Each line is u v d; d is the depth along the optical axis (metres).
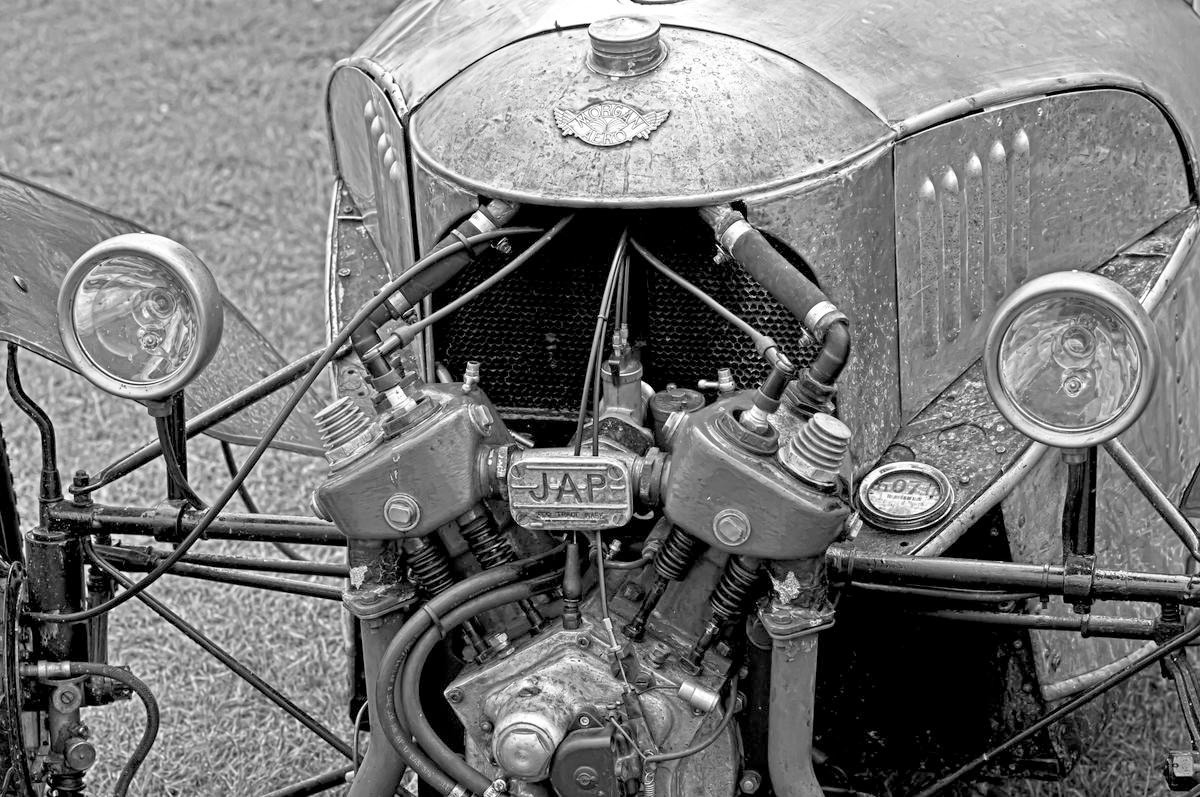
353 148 3.92
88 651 3.39
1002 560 3.42
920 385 3.41
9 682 3.14
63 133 7.50
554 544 3.02
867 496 3.19
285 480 5.33
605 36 3.13
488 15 3.50
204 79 7.91
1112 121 3.54
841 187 3.10
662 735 2.90
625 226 3.03
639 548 3.14
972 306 3.44
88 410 5.66
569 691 2.86
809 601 2.83
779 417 2.81
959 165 3.34
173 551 3.18
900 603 3.38
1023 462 3.20
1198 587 2.99
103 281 2.94
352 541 2.92
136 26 8.42
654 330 3.21
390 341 2.88
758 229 3.04
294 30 8.34
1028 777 3.56
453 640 3.08
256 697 4.45
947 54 3.42
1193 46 4.04
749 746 3.06
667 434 2.87
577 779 2.83
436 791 3.28
